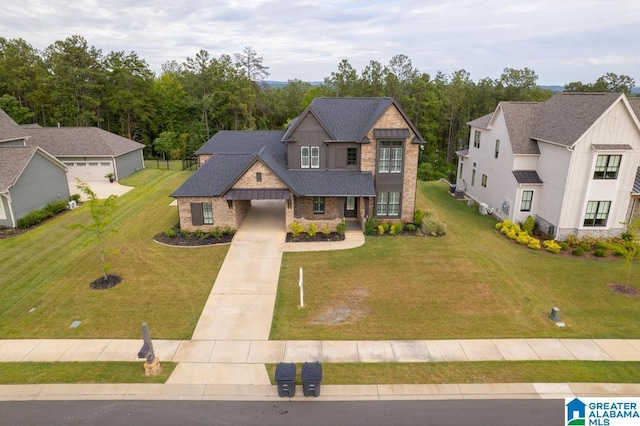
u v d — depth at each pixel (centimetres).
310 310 1725
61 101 6050
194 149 6006
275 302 1791
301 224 2631
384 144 2673
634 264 2227
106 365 1368
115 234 2594
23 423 1127
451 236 2625
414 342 1501
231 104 6394
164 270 2094
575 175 2420
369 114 2864
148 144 6694
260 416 1156
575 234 2531
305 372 1219
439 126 6869
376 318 1664
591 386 1273
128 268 2114
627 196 2453
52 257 2234
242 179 2531
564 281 2009
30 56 7200
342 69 7044
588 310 1738
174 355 1427
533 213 2789
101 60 6122
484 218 3061
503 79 6806
